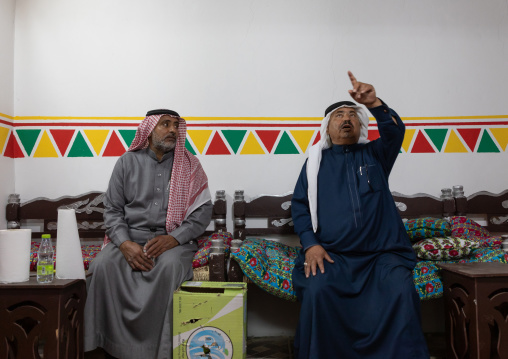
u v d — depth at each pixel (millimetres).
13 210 3189
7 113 3262
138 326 2350
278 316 3182
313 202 2500
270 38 3391
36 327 1863
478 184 3352
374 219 2400
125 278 2455
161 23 3393
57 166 3338
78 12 3387
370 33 3402
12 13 3352
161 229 2732
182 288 2381
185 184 2803
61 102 3350
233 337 2180
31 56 3363
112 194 2764
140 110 3361
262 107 3365
